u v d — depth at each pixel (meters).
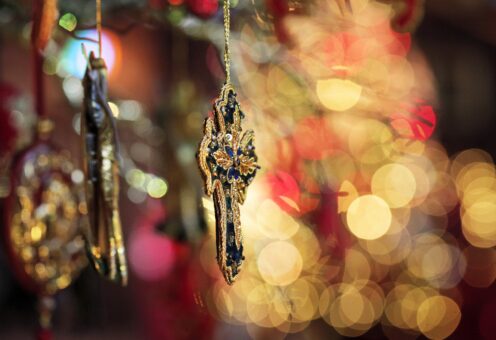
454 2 3.62
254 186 1.71
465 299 3.14
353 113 1.70
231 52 1.71
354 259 2.92
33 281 1.50
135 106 1.94
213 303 2.12
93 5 1.54
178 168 1.83
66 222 1.51
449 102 4.21
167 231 1.82
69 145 2.03
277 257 1.98
